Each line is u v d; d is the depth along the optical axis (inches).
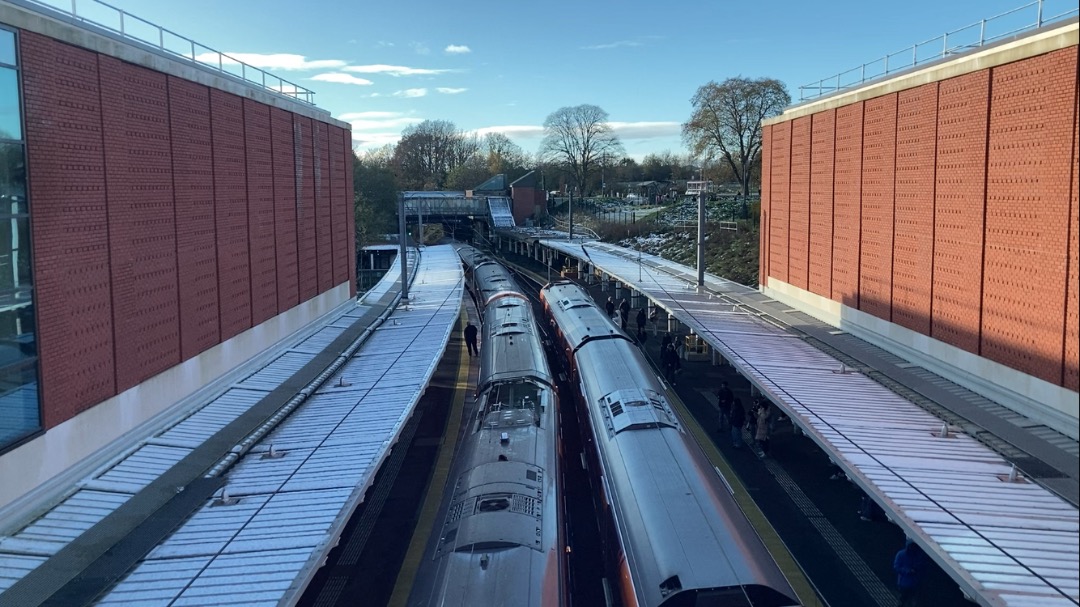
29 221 476.1
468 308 1815.9
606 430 617.0
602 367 799.1
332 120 1192.8
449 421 908.0
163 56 666.2
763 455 764.0
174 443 593.9
